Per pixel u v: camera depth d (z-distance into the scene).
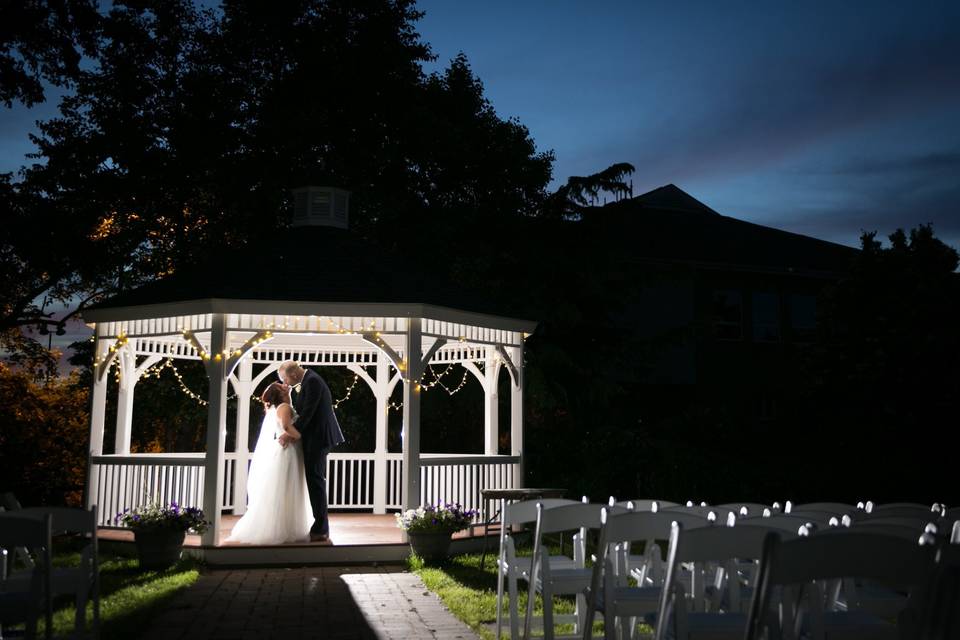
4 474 15.30
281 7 19.67
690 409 21.39
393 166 19.83
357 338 14.30
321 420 10.61
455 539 10.79
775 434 20.73
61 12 17.66
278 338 14.16
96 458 11.38
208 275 11.28
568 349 20.69
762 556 2.99
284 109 18.75
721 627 3.95
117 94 19.11
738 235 28.33
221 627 6.51
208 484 10.15
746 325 26.28
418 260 19.12
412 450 10.79
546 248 20.41
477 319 11.76
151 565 9.36
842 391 19.16
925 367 17.88
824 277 26.91
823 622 3.77
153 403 19.83
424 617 6.92
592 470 17.92
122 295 11.68
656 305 25.30
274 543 10.19
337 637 6.16
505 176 21.25
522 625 6.52
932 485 17.73
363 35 20.22
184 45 20.08
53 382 17.56
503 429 21.38
